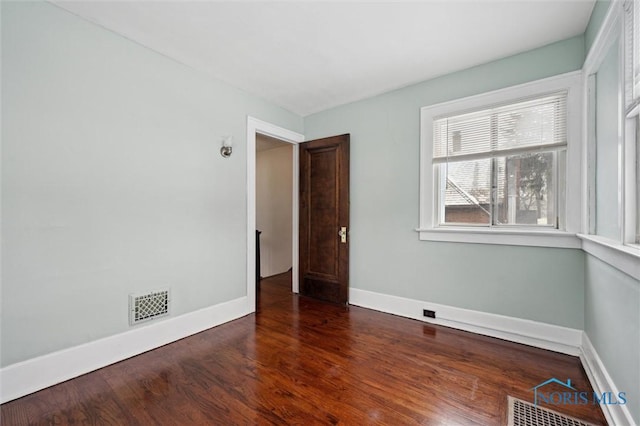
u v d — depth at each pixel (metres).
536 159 2.31
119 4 1.74
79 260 1.86
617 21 1.45
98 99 1.95
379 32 2.03
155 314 2.24
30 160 1.67
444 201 2.76
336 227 3.38
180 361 2.03
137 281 2.15
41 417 1.46
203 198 2.61
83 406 1.55
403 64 2.48
